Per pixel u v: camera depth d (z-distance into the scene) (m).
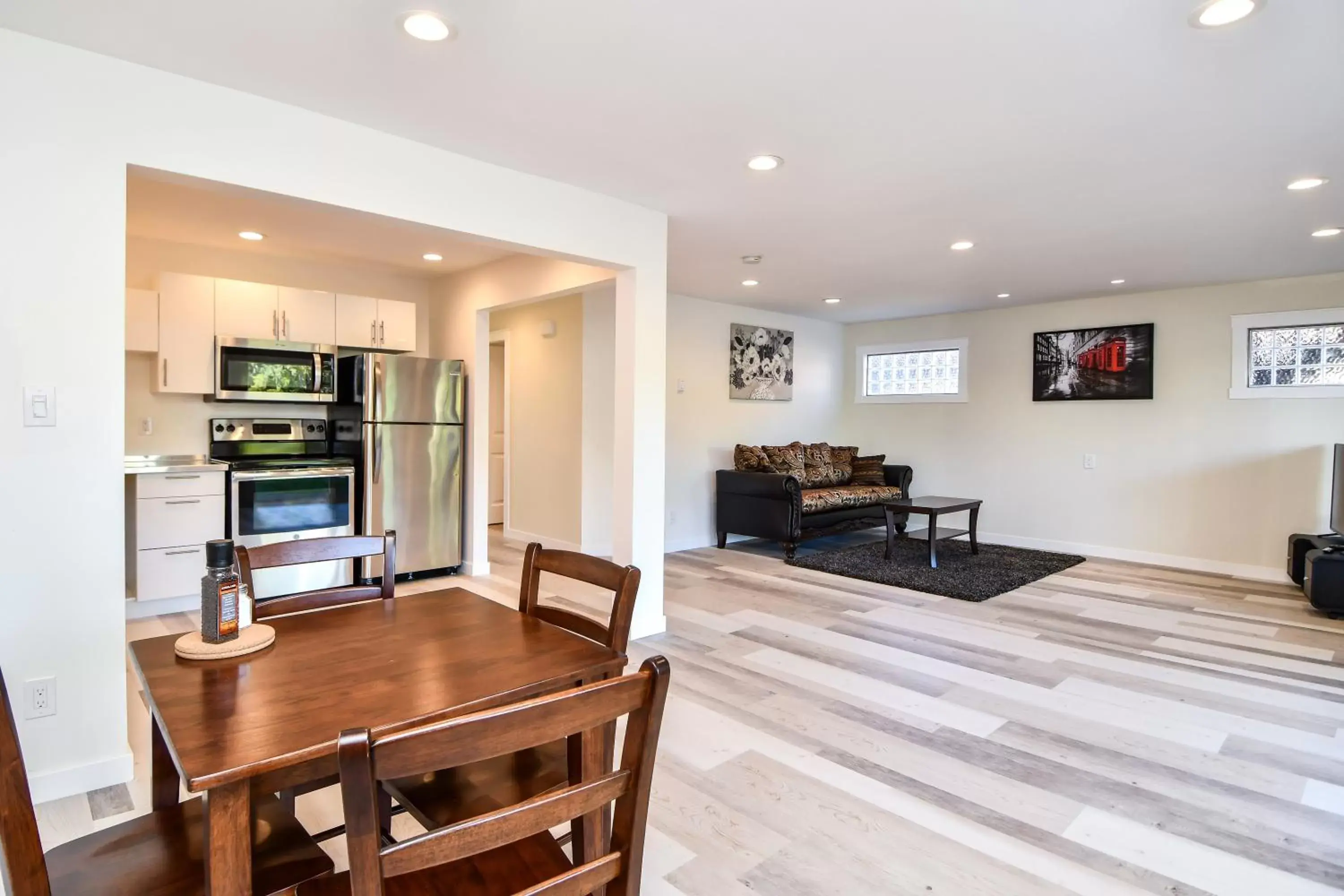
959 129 2.61
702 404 6.58
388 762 0.74
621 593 1.51
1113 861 1.89
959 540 6.98
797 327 7.48
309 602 1.83
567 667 1.36
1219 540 5.57
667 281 5.45
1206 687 3.13
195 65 2.18
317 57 2.12
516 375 6.69
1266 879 1.83
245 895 0.99
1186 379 5.72
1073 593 4.83
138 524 3.87
